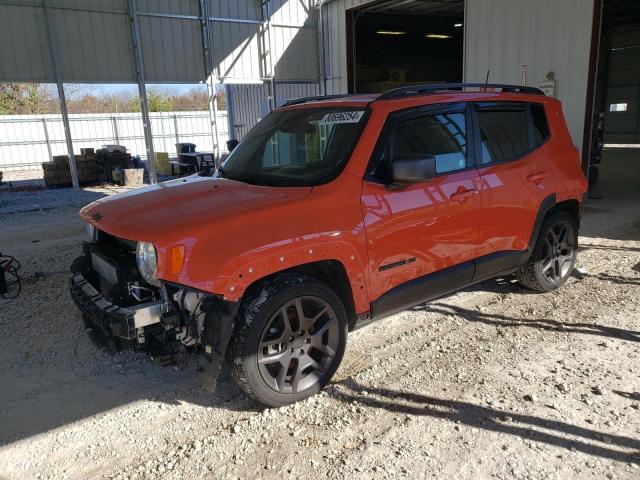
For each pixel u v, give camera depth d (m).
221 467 2.80
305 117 4.18
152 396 3.54
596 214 9.34
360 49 21.20
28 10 12.00
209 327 3.04
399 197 3.66
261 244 3.08
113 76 13.42
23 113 38.09
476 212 4.15
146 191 3.94
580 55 10.16
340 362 3.54
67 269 6.68
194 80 14.86
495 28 11.55
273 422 3.19
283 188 3.57
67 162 16.92
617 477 2.62
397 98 3.88
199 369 3.10
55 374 3.86
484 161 4.30
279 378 3.27
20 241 8.84
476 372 3.70
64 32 12.53
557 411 3.19
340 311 3.46
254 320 3.08
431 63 23.69
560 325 4.45
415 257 3.80
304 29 16.75
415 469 2.73
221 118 27.39
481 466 2.73
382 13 16.25
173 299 3.09
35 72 12.33
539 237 4.89
